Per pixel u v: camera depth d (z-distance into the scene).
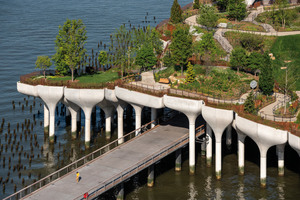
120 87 103.88
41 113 127.62
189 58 123.31
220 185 91.75
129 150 93.00
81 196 77.62
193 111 92.69
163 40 140.12
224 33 134.62
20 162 100.88
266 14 144.38
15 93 140.50
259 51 126.88
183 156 103.56
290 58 122.81
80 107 118.62
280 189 89.88
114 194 89.06
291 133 80.75
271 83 100.31
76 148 107.88
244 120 86.81
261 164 88.50
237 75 112.81
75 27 115.75
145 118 124.69
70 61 112.06
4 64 163.00
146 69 125.25
